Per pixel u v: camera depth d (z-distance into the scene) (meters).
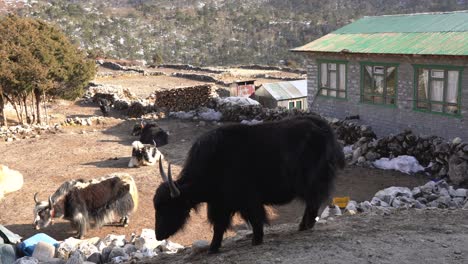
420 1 136.12
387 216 7.83
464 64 14.52
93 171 15.27
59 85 24.11
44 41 22.67
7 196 12.95
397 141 14.96
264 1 176.88
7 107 27.06
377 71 17.73
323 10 148.38
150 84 41.19
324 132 6.75
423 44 16.12
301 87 32.28
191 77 45.72
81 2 174.12
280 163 6.43
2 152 18.14
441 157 13.59
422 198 10.43
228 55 106.69
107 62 55.03
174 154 17.27
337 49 18.88
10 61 21.58
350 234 6.57
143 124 20.53
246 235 7.63
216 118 24.09
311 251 5.90
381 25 20.25
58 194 9.96
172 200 6.39
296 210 11.02
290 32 122.94
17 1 137.12
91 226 10.30
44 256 8.12
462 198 10.45
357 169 14.60
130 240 9.44
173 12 148.00
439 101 15.61
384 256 5.54
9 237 8.81
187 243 9.44
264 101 31.39
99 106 30.67
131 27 124.19
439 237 6.22
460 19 17.45
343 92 19.45
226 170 6.38
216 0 181.12
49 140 20.06
